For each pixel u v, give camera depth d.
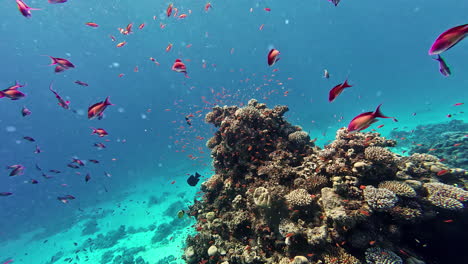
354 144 5.77
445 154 11.80
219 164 7.95
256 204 5.30
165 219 16.14
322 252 4.39
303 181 5.57
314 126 35.31
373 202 4.32
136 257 11.99
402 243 4.60
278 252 5.07
